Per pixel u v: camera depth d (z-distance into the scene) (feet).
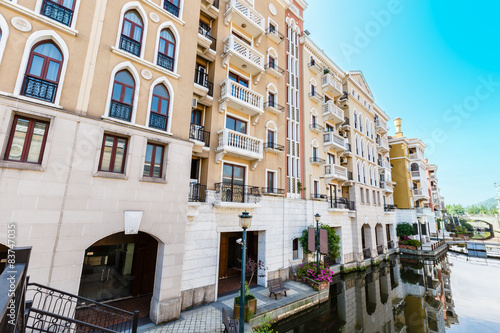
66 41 25.55
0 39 22.08
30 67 23.65
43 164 22.31
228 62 43.96
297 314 35.88
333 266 59.11
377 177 88.89
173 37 35.06
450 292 55.88
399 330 36.65
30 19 23.66
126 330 25.49
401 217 107.24
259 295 37.76
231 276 46.85
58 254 22.22
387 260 80.69
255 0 52.95
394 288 56.54
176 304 28.81
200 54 41.01
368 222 74.64
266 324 29.94
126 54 29.17
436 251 94.02
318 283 41.14
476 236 167.84
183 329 26.43
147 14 32.14
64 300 22.09
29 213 21.18
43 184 22.17
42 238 21.56
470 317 41.98
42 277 21.21
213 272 35.47
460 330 37.01
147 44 31.65
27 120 23.09
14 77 22.27
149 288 35.27
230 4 44.50
